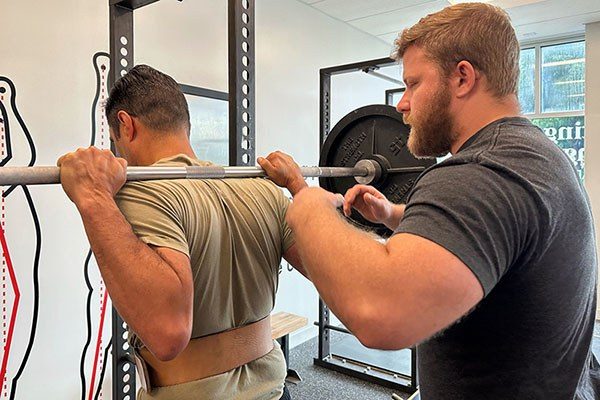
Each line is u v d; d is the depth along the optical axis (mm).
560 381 873
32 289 2332
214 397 1000
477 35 886
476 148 836
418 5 4051
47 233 2383
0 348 2219
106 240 815
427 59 935
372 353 3840
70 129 2453
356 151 1898
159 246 870
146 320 817
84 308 2559
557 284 814
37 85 2312
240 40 1446
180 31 3033
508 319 836
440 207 727
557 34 4961
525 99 5375
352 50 4629
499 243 718
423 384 1013
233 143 1455
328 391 3242
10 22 2207
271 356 1133
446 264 683
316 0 3938
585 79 4746
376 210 1359
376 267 714
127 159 1160
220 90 3336
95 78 2555
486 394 882
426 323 694
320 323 3650
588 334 934
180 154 1112
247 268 1070
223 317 1022
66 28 2418
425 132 966
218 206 1029
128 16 1709
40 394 2381
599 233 4719
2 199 2213
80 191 835
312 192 905
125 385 1697
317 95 4227
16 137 2246
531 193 751
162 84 1130
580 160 5070
